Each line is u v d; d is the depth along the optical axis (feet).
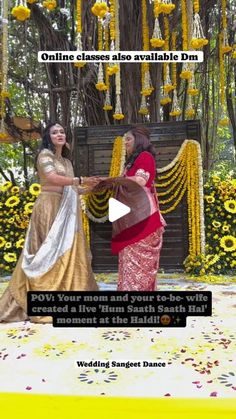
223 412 5.56
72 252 11.07
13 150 32.76
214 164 29.50
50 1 14.25
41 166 11.21
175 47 22.47
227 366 7.41
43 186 11.45
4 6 15.57
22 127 25.32
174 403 5.81
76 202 11.57
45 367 7.45
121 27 21.98
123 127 18.56
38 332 9.73
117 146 18.48
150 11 21.95
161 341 8.94
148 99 23.26
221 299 12.71
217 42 25.13
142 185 11.20
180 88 27.37
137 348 8.49
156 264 11.44
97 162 18.75
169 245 17.85
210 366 7.42
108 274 17.79
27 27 24.70
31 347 8.64
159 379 6.81
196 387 6.44
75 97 24.50
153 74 23.08
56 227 11.09
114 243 11.54
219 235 17.60
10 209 18.67
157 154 18.11
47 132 11.67
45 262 10.82
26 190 19.75
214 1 23.73
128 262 11.25
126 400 5.89
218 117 26.84
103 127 18.74
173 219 17.87
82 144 18.90
